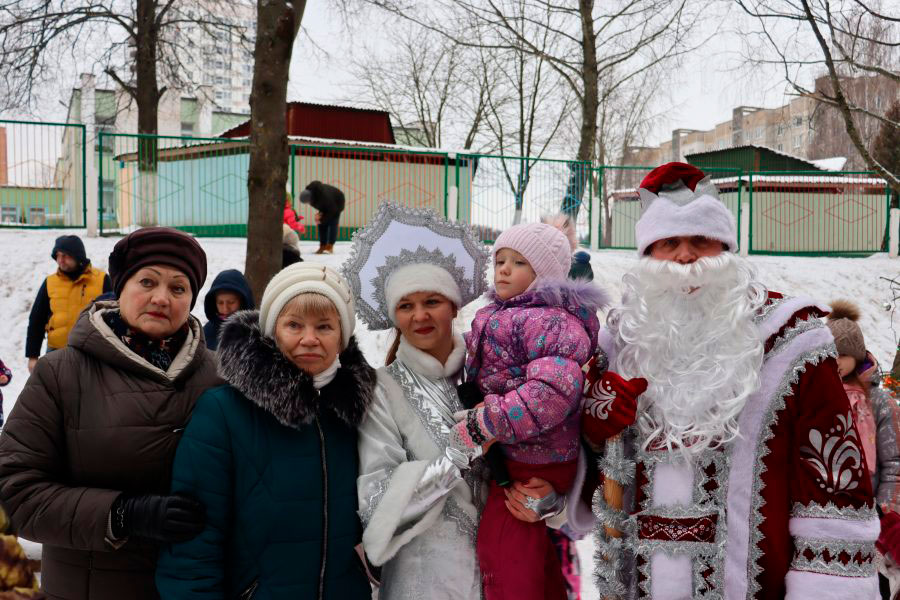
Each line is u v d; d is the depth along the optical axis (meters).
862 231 17.23
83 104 21.20
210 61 19.42
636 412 1.83
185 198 15.12
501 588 2.05
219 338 1.92
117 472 1.86
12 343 9.26
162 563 1.79
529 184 15.02
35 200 15.73
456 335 2.31
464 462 1.95
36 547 3.28
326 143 16.25
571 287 2.11
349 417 1.91
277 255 6.77
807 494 1.65
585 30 16.53
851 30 8.32
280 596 1.82
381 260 2.23
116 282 1.98
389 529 1.88
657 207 1.84
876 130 17.20
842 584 1.58
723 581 1.70
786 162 21.92
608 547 1.91
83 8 16.31
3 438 1.84
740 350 1.71
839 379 1.70
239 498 1.83
